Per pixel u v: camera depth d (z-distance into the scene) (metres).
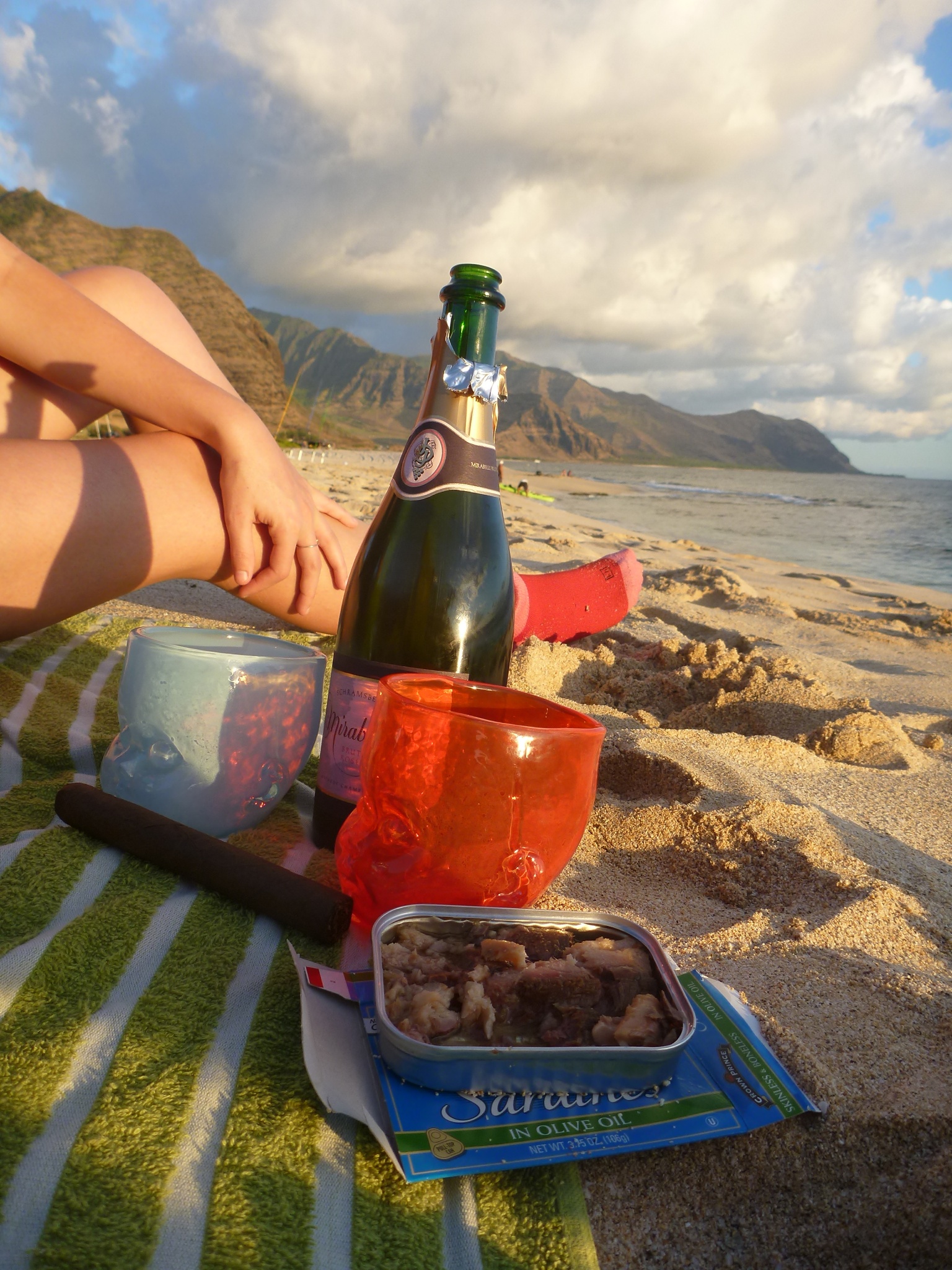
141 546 0.43
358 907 0.37
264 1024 0.30
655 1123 0.27
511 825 0.34
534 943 0.31
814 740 0.82
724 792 0.60
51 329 0.44
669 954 0.39
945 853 0.56
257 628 0.91
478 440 0.44
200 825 0.43
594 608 0.97
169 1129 0.26
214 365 0.61
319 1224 0.24
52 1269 0.21
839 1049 0.31
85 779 0.50
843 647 1.59
